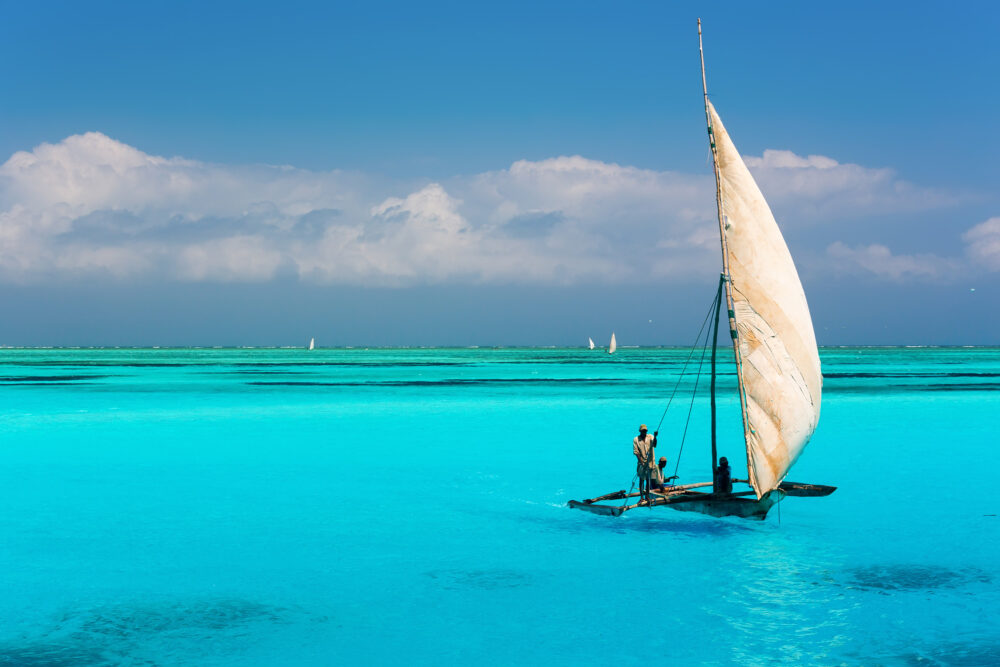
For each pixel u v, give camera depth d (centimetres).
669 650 1280
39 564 1730
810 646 1294
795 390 2094
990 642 1306
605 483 2670
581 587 1582
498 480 2714
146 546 1877
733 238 2072
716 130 2098
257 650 1284
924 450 3369
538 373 11538
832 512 2202
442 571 1683
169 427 4294
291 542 1906
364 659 1258
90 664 1230
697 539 1922
